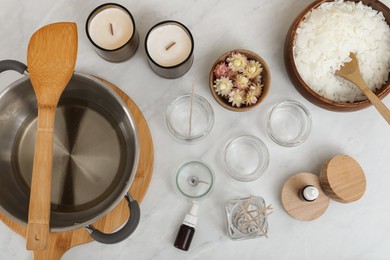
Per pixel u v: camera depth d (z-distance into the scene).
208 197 0.90
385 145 0.92
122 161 0.86
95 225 0.85
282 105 0.91
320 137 0.92
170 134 0.91
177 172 0.88
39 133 0.68
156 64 0.81
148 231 0.89
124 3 0.91
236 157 0.92
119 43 0.85
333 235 0.91
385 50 0.86
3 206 0.74
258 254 0.90
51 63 0.70
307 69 0.86
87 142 0.87
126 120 0.80
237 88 0.84
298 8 0.93
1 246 0.88
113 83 0.91
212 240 0.90
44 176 0.67
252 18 0.93
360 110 0.92
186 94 0.89
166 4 0.92
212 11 0.92
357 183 0.86
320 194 0.89
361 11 0.85
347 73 0.84
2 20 0.91
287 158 0.92
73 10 0.91
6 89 0.75
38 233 0.65
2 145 0.84
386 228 0.92
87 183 0.86
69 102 0.88
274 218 0.91
